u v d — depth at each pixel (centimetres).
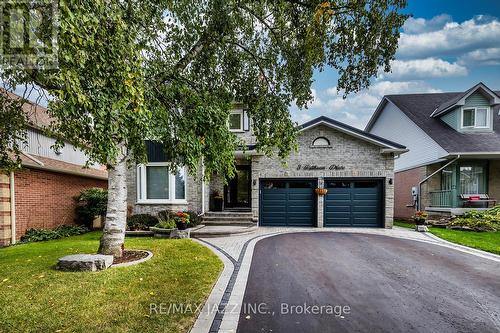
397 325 337
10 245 849
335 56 546
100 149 303
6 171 583
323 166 1182
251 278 504
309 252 714
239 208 1330
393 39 491
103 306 361
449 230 1090
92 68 267
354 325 335
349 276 521
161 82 486
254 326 328
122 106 294
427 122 1441
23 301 373
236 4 540
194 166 505
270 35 606
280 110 628
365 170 1167
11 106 491
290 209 1203
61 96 251
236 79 648
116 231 604
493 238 916
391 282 489
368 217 1170
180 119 491
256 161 1203
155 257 611
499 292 448
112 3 284
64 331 301
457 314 368
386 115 1827
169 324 320
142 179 1188
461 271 556
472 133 1334
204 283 455
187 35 568
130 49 296
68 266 502
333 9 464
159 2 463
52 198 1101
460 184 1288
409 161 1517
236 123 1321
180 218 942
